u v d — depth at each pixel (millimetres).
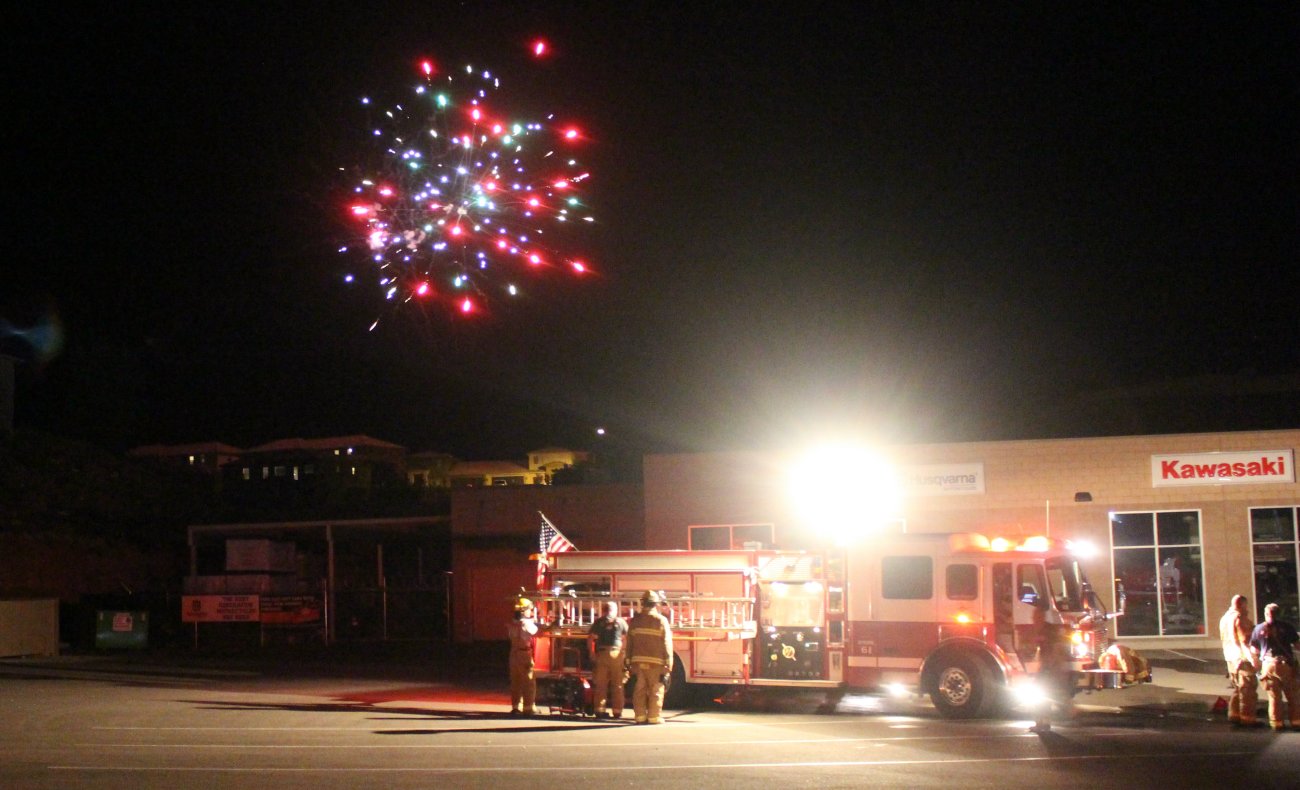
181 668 26547
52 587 36250
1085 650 16516
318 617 32938
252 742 13859
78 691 20875
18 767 12078
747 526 27281
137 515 44625
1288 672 15219
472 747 13406
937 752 13031
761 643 17594
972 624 16562
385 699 19250
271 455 65500
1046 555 16578
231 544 34125
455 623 32406
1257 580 25094
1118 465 25641
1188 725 15688
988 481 26094
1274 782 11078
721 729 15219
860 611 17203
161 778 11367
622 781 11094
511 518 32312
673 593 17938
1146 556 25500
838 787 10812
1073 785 10930
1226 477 25344
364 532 37906
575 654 17953
